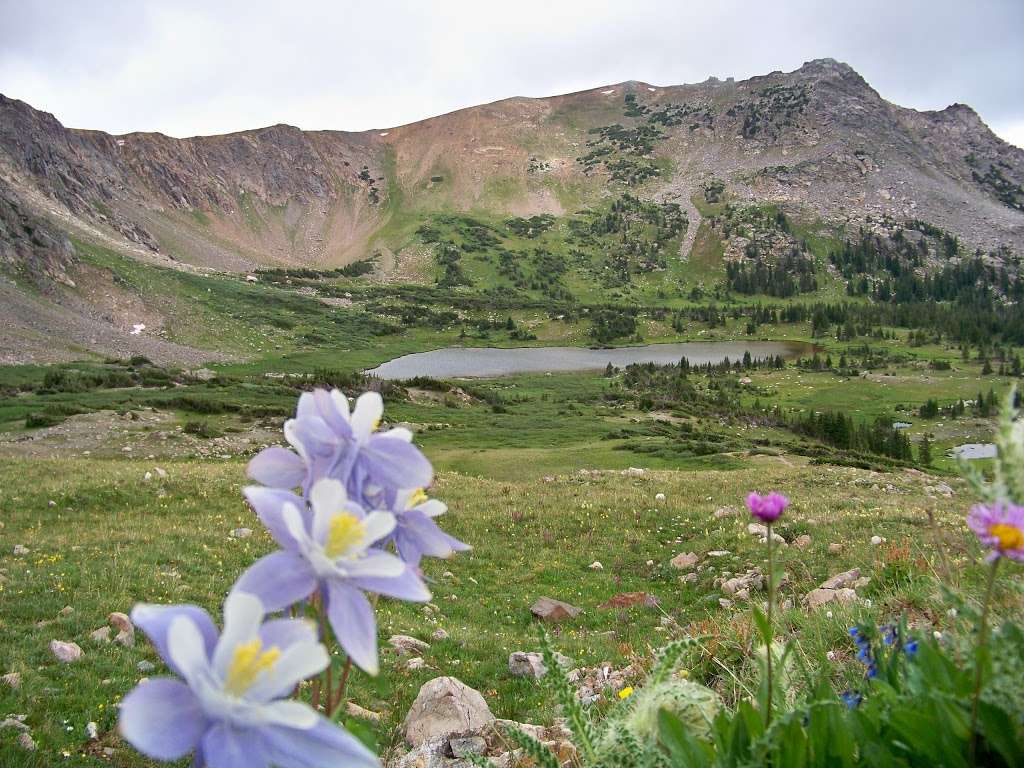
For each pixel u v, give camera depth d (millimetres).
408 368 144375
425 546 1343
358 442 1303
